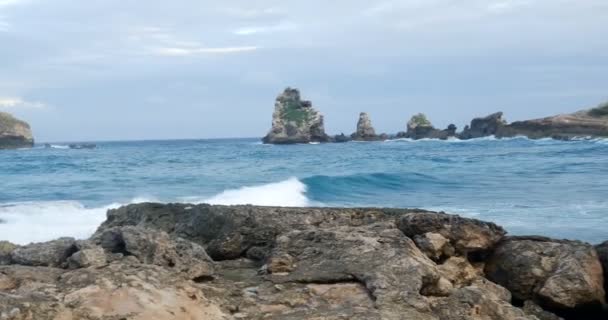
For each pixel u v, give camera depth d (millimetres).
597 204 23844
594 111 121812
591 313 8859
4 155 80062
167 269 7031
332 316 5949
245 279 7555
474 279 8445
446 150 83562
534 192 28797
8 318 4977
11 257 7746
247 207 9906
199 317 5699
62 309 5273
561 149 76500
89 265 6867
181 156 72625
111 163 56812
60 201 26891
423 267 7098
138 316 5367
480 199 26359
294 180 32438
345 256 7504
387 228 8578
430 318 6195
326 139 145250
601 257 9281
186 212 10328
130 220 10891
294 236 8320
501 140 125812
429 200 26547
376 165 49906
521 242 9281
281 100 146125
